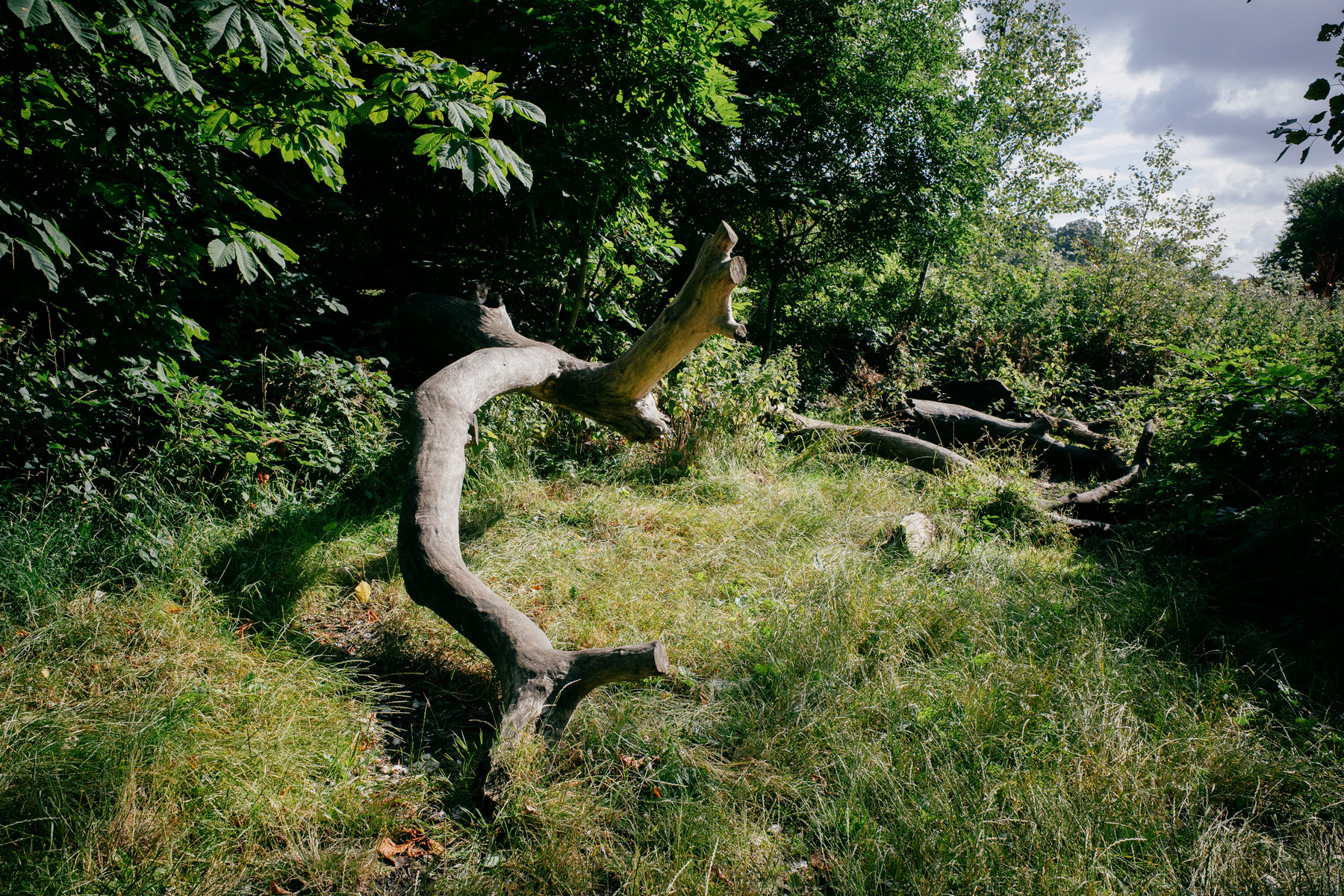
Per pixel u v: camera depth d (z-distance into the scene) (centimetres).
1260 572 413
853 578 392
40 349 406
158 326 357
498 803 231
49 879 186
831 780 252
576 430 629
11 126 305
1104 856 211
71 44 291
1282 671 314
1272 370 496
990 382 872
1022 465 685
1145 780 243
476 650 329
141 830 207
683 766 253
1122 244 1362
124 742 230
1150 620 367
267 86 300
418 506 345
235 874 201
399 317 647
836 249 1118
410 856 217
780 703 287
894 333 1180
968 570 430
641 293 870
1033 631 342
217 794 221
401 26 655
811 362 1080
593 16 616
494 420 578
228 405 449
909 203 1070
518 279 701
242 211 582
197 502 412
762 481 604
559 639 340
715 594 401
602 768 255
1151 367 1059
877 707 283
